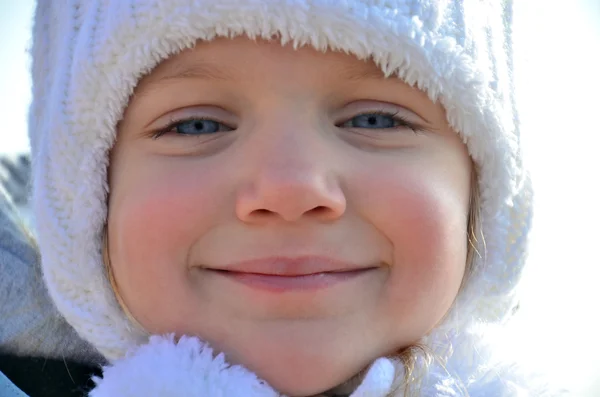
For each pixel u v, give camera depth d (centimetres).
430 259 87
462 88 90
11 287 105
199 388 81
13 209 116
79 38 94
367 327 86
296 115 82
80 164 95
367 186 85
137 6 86
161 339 86
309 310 84
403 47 85
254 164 82
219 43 83
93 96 92
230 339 85
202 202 84
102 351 98
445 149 92
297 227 83
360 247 85
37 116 106
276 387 84
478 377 95
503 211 100
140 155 90
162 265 86
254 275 85
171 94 87
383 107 88
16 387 98
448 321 100
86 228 96
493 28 98
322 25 81
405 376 90
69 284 97
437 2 88
